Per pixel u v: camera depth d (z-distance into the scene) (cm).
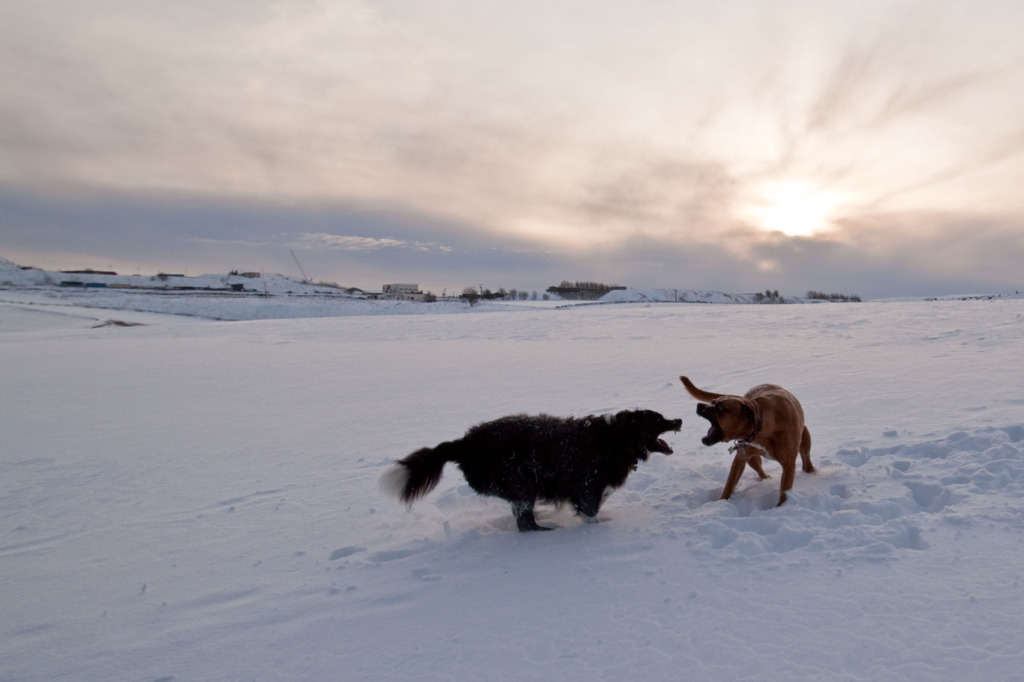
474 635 338
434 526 526
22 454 872
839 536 402
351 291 13562
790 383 969
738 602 339
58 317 5059
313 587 421
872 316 2052
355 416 1005
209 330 2905
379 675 310
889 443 611
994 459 521
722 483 580
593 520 495
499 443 489
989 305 2333
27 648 367
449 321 2858
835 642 293
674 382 1077
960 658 271
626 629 326
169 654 349
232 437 913
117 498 659
